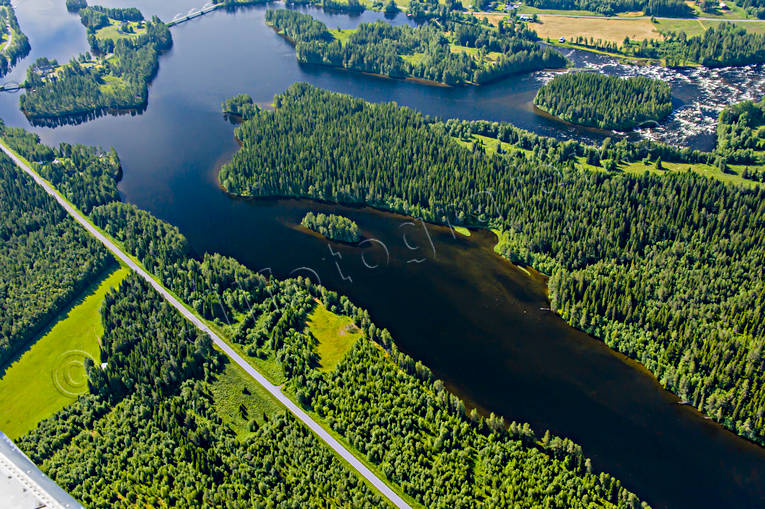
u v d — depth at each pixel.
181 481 174.62
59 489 172.88
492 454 181.00
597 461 185.25
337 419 191.38
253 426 191.25
